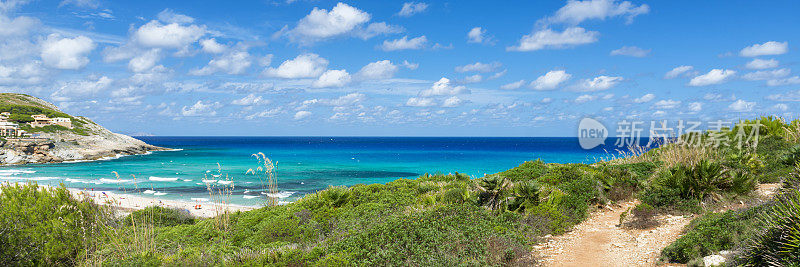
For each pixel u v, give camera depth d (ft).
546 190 43.75
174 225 50.26
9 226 29.55
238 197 121.19
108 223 37.78
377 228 29.81
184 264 26.04
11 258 28.89
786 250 18.48
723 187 39.81
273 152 437.17
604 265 25.23
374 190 53.98
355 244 27.43
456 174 61.46
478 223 30.58
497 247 26.13
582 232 34.17
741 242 22.17
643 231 32.73
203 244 36.35
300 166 245.86
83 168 241.96
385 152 427.74
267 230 35.73
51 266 30.81
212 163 280.31
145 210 52.42
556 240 31.81
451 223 30.01
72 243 31.94
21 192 33.55
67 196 35.99
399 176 190.80
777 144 66.85
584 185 44.68
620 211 41.32
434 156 345.31
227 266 25.08
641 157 68.90
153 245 33.94
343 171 214.48
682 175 41.14
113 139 444.96
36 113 453.58
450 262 23.91
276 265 24.56
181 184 158.40
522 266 24.77
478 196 41.55
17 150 284.82
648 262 24.97
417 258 24.67
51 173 208.54
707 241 24.26
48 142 311.47
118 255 30.99
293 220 38.32
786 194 24.88
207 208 98.89
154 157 354.95
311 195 53.88
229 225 42.98
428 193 48.80
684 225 32.40
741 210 27.76
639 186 46.85
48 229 31.53
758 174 52.39
